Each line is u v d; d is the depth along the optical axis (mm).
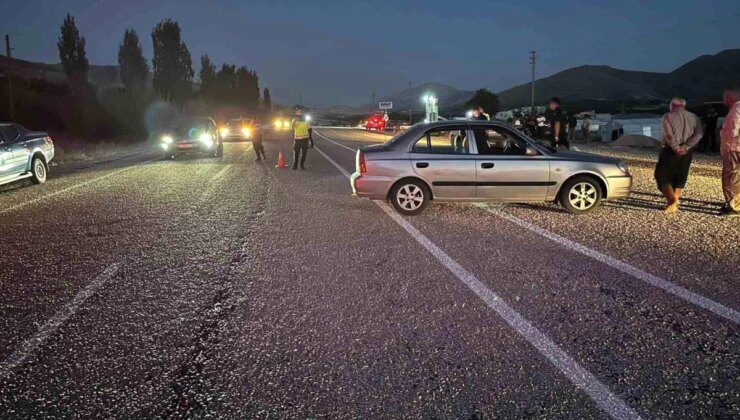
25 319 4547
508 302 4691
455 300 4758
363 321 4332
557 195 8562
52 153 14930
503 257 6113
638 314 4367
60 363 3738
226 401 3203
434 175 8484
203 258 6309
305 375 3486
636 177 12992
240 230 7758
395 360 3660
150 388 3377
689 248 6340
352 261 6059
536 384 3311
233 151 25062
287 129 58875
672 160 8273
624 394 3188
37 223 8594
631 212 8633
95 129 32031
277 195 11000
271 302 4809
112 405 3195
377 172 8570
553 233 7246
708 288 4938
